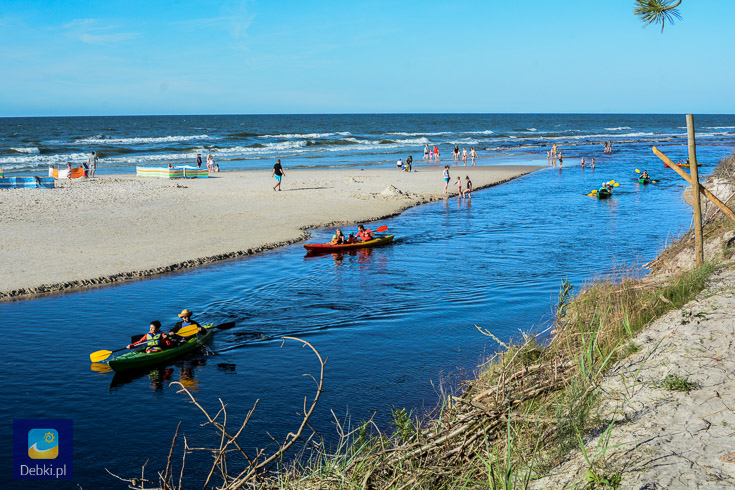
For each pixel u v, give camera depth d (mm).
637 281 10539
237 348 12531
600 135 133000
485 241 23688
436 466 5715
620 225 26781
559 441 5574
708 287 8844
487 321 13680
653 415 5535
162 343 11953
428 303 15273
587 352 6898
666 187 41688
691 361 6422
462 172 52750
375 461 5941
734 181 21125
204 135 120438
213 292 16531
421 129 163500
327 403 9766
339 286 17141
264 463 5734
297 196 35375
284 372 11195
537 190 41312
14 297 15633
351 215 29672
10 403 9930
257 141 103625
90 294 16156
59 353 12156
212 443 8594
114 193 34906
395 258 20844
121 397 10258
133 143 95312
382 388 10258
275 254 21453
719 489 4238
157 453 8344
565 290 9180
